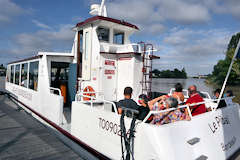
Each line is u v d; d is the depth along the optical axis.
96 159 3.50
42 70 6.41
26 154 4.16
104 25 6.00
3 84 24.08
